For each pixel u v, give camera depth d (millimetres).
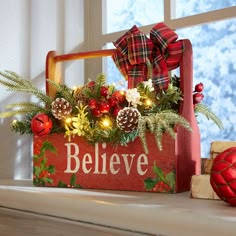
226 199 698
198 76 1251
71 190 924
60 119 975
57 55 1157
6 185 1034
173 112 917
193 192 797
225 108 1193
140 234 680
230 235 564
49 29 1346
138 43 992
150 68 964
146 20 1354
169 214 641
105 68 1431
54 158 1001
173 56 953
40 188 966
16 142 1241
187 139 937
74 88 1031
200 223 600
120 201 747
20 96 1258
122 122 870
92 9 1444
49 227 834
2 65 1217
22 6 1272
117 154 932
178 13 1291
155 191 888
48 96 1039
